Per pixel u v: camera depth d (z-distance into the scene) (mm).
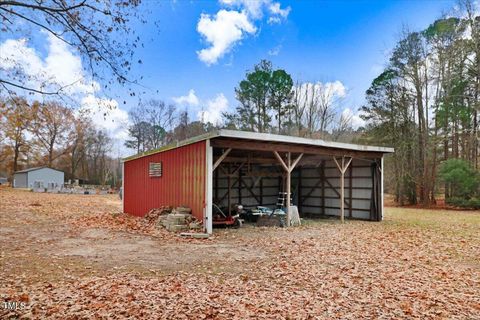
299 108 27938
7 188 32125
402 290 4137
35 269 4938
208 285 4277
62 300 3635
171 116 39562
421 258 5906
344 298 3838
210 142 8688
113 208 15891
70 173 39656
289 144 10203
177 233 8430
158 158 11438
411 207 19516
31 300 3615
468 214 14781
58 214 12570
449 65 18703
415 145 20422
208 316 3264
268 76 26188
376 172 12383
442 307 3588
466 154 19297
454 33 18266
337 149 11398
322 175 14211
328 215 13922
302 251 6441
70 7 3684
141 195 12523
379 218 12117
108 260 5602
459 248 6816
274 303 3650
